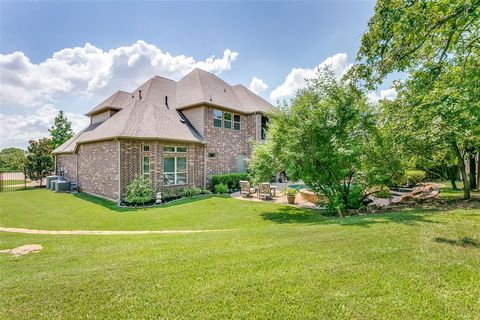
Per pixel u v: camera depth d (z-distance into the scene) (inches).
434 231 218.4
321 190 414.6
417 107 319.6
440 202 415.8
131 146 551.5
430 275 137.0
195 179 663.8
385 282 131.0
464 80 260.1
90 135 640.4
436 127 360.5
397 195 597.0
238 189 746.2
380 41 223.8
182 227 352.5
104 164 590.6
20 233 304.0
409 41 204.5
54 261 184.5
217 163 749.9
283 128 413.7
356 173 402.0
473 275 135.8
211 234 266.1
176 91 827.4
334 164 384.2
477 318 101.7
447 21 181.0
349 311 108.0
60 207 493.7
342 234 222.2
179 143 627.8
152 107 665.0
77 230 333.1
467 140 394.9
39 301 123.2
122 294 127.8
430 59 247.1
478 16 169.8
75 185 741.3
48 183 843.4
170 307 115.2
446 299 114.8
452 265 148.6
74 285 138.3
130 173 550.0
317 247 189.6
